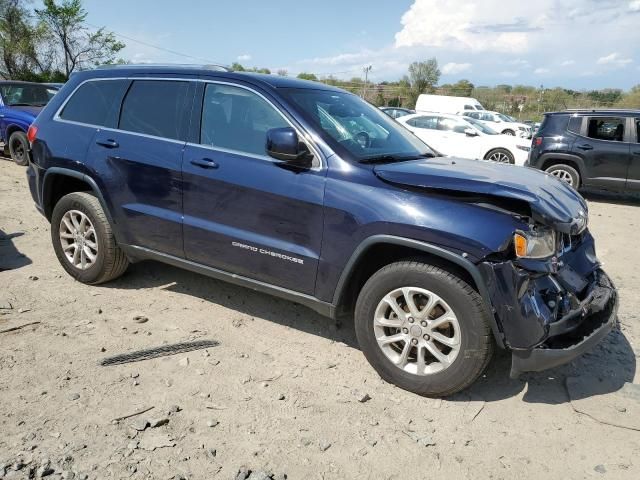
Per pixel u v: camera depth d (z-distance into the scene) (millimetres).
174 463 2613
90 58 39469
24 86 12016
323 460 2703
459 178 3094
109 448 2682
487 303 2926
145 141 4113
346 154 3408
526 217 2977
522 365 2965
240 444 2781
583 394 3377
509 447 2879
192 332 3973
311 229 3424
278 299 4617
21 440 2699
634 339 4188
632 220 8945
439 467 2703
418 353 3213
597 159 10273
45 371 3338
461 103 31031
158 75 4215
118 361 3502
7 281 4719
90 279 4645
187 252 4027
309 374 3484
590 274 3621
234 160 3703
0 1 36438
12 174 10164
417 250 3213
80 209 4547
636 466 2768
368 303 3314
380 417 3068
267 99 3699
